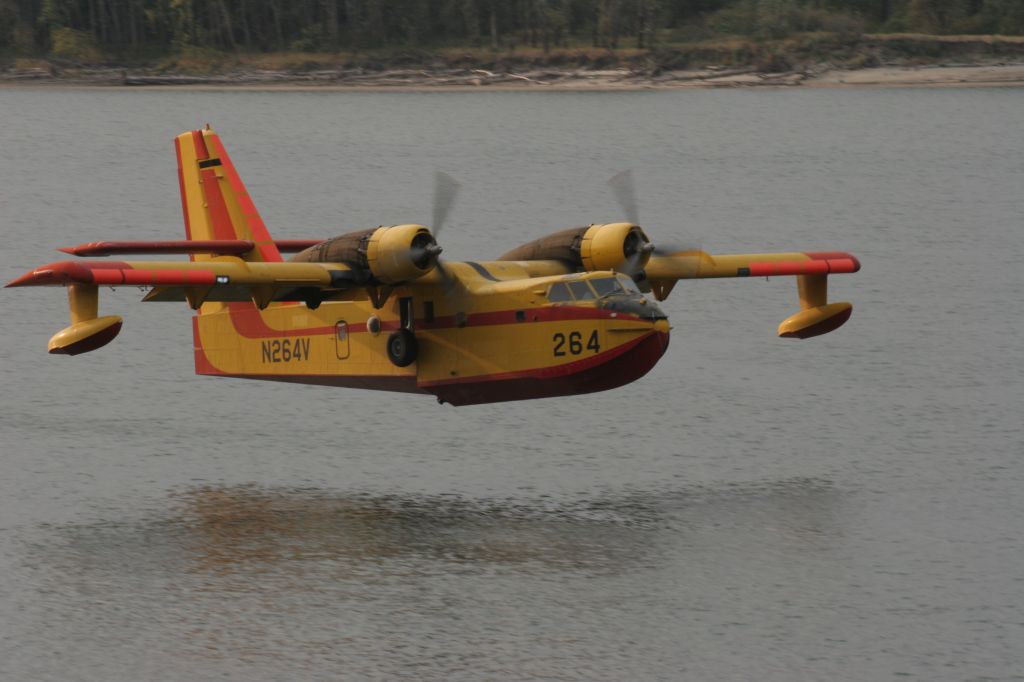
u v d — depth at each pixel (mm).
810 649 77188
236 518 97562
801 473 109312
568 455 114750
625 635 78250
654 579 85812
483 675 73812
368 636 77812
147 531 94875
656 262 113125
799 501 101812
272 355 112500
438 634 78062
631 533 94188
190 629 78812
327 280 97938
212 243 109688
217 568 87500
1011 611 82250
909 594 84375
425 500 101938
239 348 114750
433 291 101375
